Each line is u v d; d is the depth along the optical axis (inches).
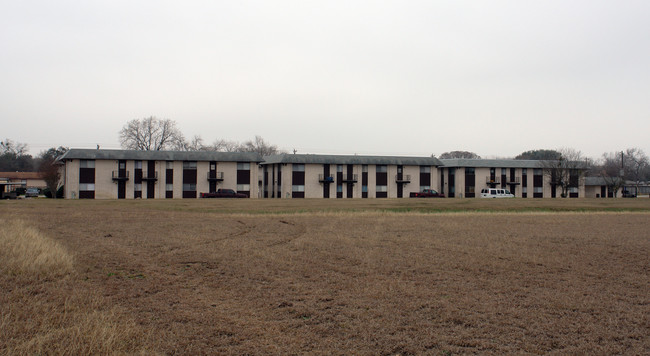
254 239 786.8
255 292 418.6
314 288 434.6
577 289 437.1
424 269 526.3
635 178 5506.9
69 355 269.6
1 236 692.7
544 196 3533.5
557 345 296.7
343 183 3233.3
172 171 2915.8
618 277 490.3
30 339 291.7
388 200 2272.4
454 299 398.6
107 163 2807.6
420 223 1093.8
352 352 282.8
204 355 276.4
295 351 283.6
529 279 478.3
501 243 740.7
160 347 286.5
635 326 332.5
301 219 1209.4
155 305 374.0
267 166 3469.5
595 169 5103.3
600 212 1526.8
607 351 287.6
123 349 281.6
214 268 525.3
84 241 733.3
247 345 292.4
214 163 2994.6
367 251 652.7
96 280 457.1
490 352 284.8
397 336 309.6
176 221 1122.7
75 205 1732.3
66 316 338.6
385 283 455.8
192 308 367.2
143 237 795.4
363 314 355.3
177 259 579.2
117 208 1576.0
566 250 669.3
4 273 468.1
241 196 2861.7
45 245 611.5
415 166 3371.1
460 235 849.5
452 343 298.8
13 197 2549.2
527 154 6382.9
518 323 337.1
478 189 3410.4
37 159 6427.2
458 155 6545.3
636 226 1037.2
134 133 3939.5
